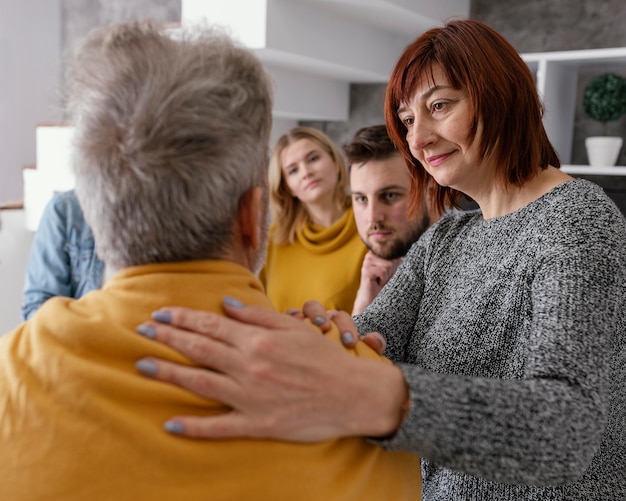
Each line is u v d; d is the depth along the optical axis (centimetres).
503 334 93
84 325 62
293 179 204
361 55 295
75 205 202
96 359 61
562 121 272
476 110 95
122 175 63
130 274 66
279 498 61
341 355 66
